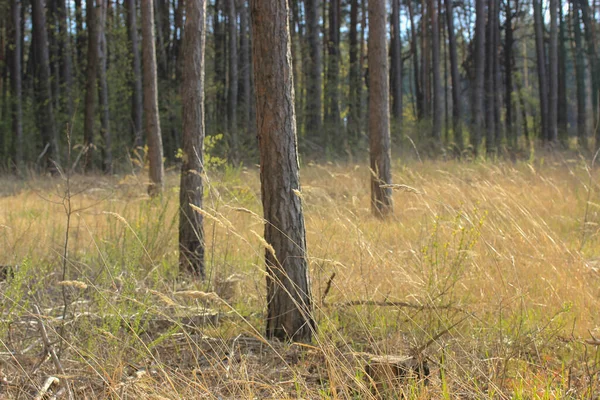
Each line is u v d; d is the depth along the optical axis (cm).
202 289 489
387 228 654
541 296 447
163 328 428
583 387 312
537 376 325
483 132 2741
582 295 432
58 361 321
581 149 1733
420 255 484
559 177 1148
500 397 304
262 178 402
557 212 785
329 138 2056
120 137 2236
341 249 527
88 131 1909
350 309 428
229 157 1845
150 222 669
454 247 468
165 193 967
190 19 608
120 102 2286
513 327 385
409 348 363
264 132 396
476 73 2120
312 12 2133
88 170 1850
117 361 341
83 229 729
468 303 432
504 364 336
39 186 1345
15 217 764
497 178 966
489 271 479
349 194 990
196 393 306
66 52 2256
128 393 310
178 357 378
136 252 470
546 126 2605
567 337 385
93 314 399
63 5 2328
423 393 297
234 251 612
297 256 398
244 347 394
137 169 1689
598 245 632
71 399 296
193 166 598
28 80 2745
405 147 1880
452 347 373
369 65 935
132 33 2252
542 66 2608
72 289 473
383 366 312
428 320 411
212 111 2688
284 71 394
